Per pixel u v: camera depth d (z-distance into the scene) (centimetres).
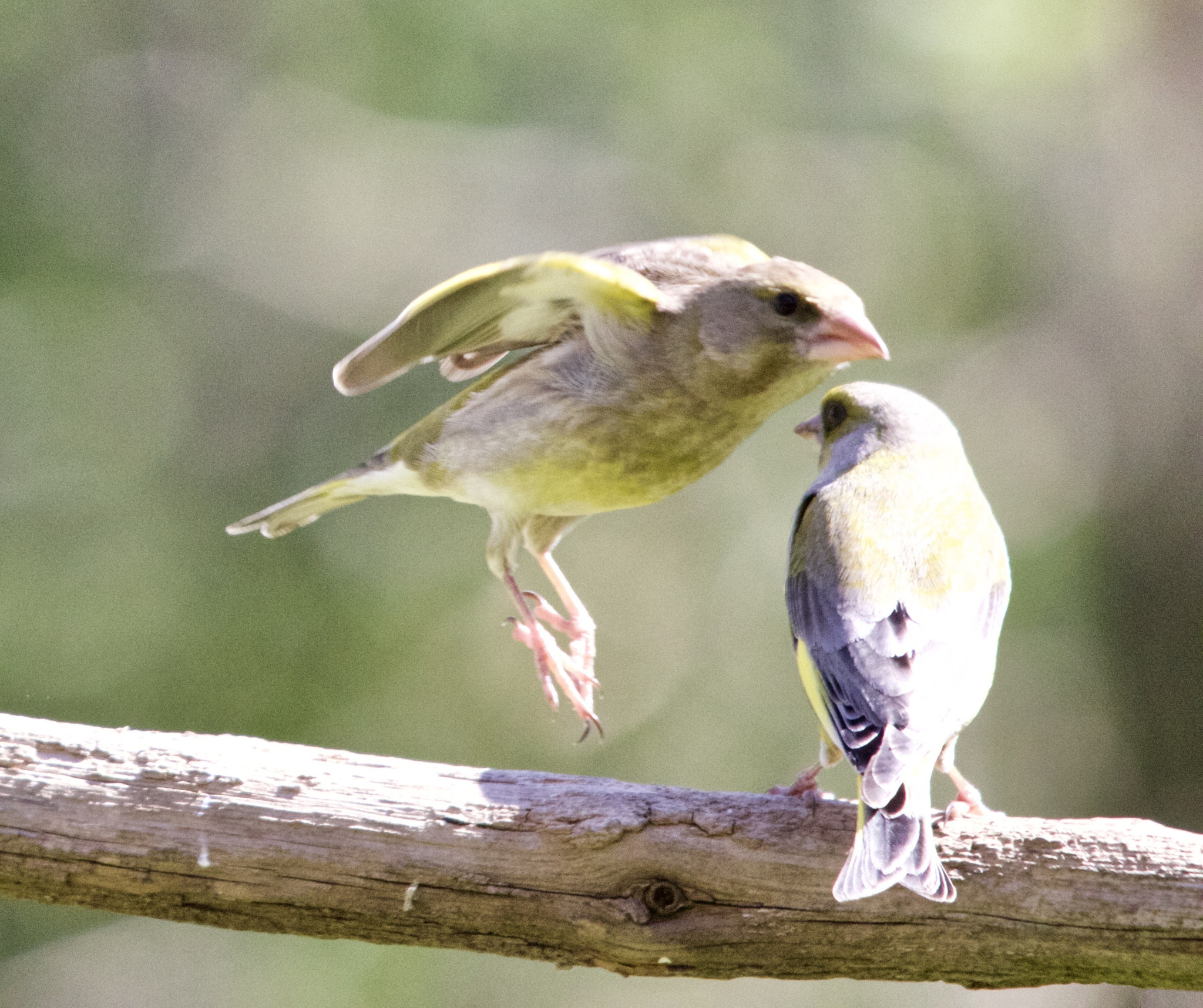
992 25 1677
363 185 1703
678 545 1695
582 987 1505
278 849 614
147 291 1622
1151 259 1662
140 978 1403
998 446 1739
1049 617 1620
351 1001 1363
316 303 1673
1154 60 1680
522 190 1709
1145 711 1569
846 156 1738
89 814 616
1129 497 1608
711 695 1647
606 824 609
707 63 1667
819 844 606
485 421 807
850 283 1755
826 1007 1554
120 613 1452
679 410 779
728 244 836
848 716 607
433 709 1480
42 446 1523
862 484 690
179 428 1574
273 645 1454
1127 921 587
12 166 1608
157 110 1680
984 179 1766
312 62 1702
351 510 1501
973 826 604
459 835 614
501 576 828
